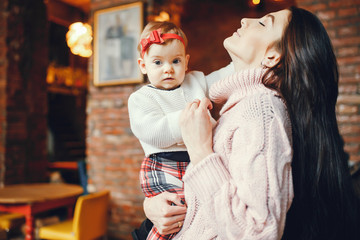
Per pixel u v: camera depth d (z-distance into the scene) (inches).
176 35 38.3
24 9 166.6
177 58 38.7
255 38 34.7
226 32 258.2
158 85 39.2
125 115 136.8
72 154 336.5
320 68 31.7
